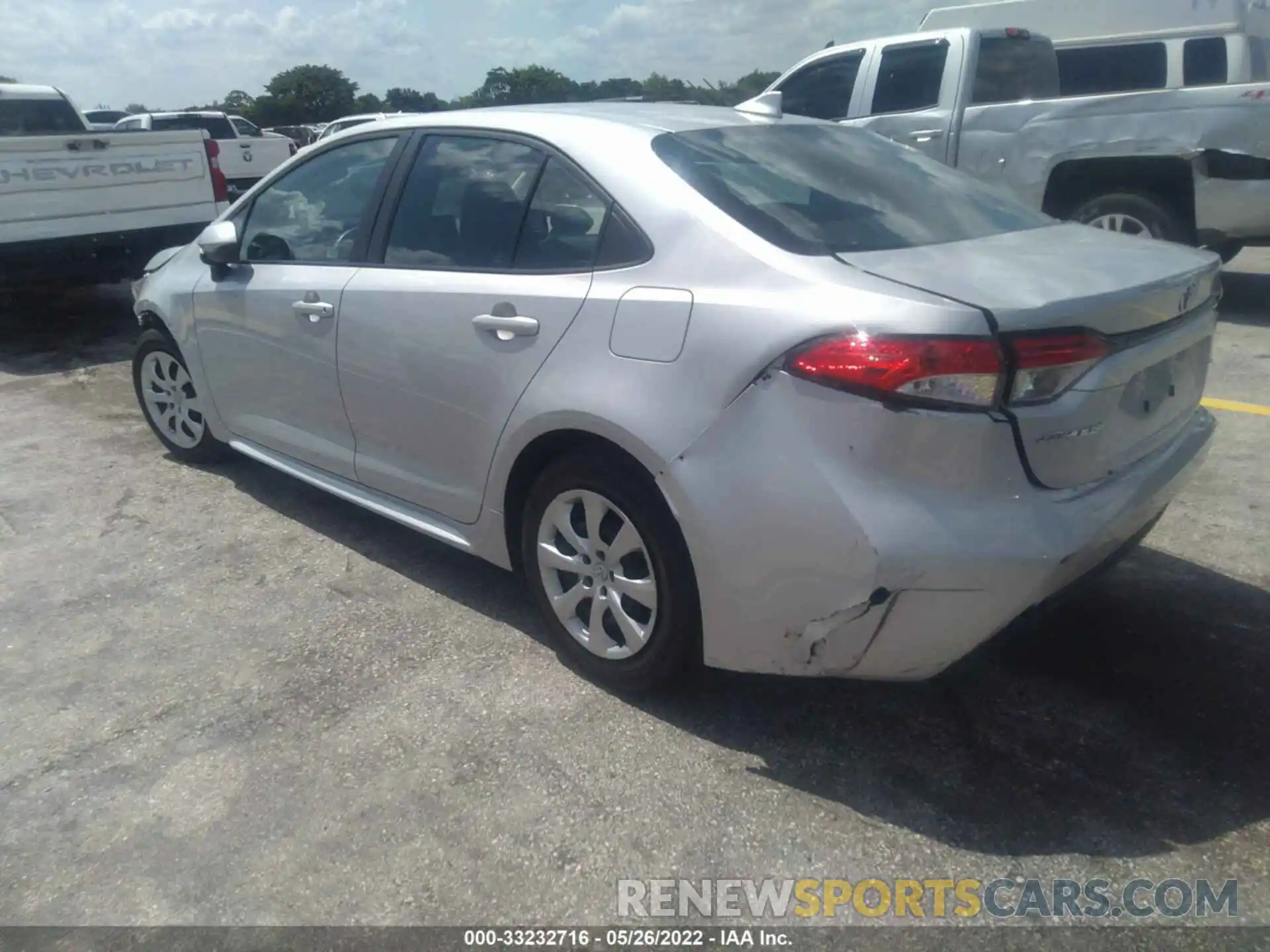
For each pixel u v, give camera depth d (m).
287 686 3.32
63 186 7.96
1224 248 8.21
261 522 4.62
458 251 3.52
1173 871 2.49
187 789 2.85
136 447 5.70
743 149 3.33
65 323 9.30
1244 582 3.80
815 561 2.57
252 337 4.32
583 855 2.58
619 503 2.97
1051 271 2.76
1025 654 3.37
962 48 8.05
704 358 2.72
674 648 2.99
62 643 3.63
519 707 3.17
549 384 3.09
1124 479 2.76
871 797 2.75
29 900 2.49
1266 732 2.97
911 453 2.45
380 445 3.87
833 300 2.56
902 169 3.60
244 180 15.56
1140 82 9.22
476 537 3.57
